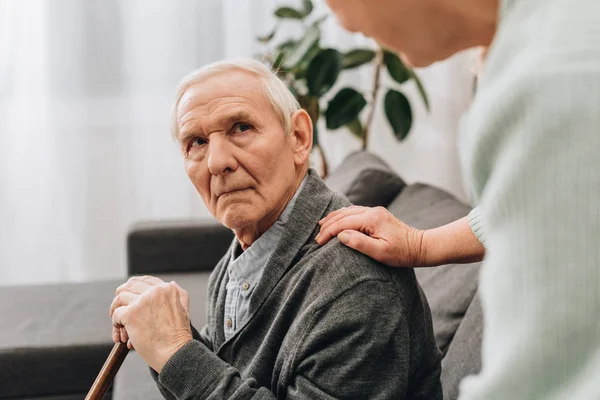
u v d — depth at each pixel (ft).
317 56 9.96
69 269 12.51
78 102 12.07
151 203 12.48
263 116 3.80
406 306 3.80
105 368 4.06
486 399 1.95
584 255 1.81
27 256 12.39
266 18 12.07
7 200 12.19
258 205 3.82
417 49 2.52
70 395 7.54
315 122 10.25
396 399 3.64
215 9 12.03
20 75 11.87
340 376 3.54
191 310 8.05
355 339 3.54
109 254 12.53
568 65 1.86
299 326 3.63
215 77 3.83
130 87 12.13
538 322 1.84
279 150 3.84
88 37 11.92
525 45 2.00
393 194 8.27
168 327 3.84
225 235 9.70
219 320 4.24
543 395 1.87
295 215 3.92
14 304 8.43
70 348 7.45
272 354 3.84
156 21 12.00
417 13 2.38
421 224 6.89
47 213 12.32
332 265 3.68
